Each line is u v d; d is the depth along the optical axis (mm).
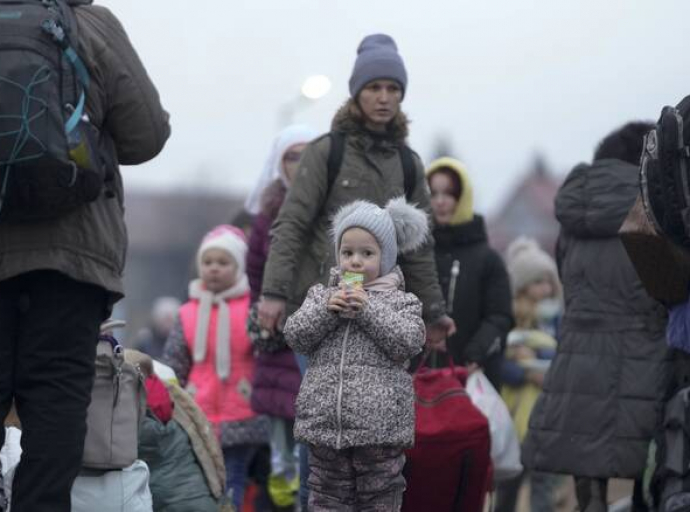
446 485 14211
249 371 18188
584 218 14867
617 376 14672
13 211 10398
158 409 13891
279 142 17281
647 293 13312
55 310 10641
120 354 12547
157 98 11180
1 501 11625
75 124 10383
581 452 14742
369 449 12203
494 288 17859
